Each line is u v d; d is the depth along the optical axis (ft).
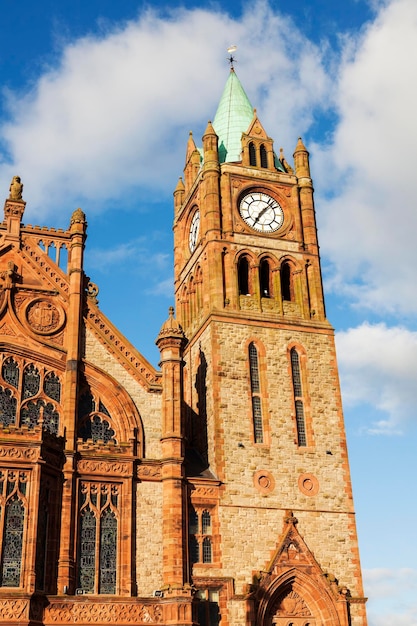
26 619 149.89
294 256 226.38
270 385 204.64
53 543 162.81
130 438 180.45
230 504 185.57
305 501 192.54
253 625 173.68
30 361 183.11
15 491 161.79
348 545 191.21
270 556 183.32
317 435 202.18
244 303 215.10
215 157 233.35
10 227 196.03
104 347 190.80
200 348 214.07
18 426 175.32
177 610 160.25
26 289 190.08
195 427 209.67
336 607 181.78
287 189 236.02
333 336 217.36
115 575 166.20
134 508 173.37
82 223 200.85
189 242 246.06
